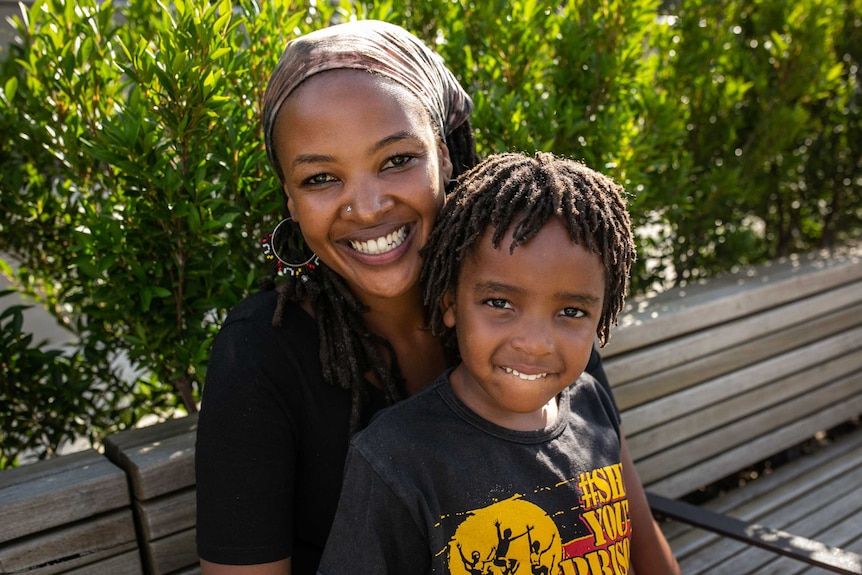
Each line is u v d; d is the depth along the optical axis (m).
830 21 2.88
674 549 2.34
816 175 3.32
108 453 1.65
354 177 1.27
